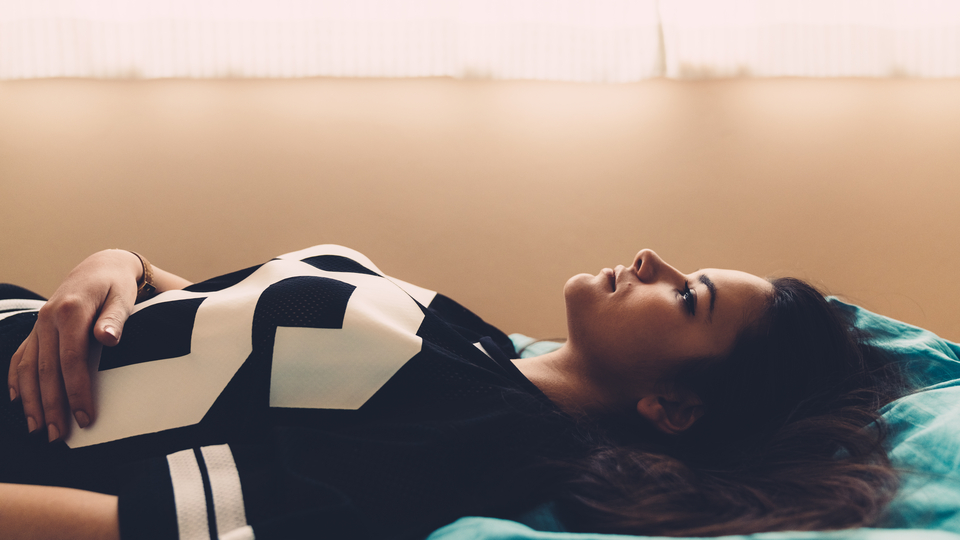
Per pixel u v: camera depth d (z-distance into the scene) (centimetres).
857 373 77
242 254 131
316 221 132
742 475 65
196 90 128
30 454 55
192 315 63
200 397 59
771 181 138
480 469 57
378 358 62
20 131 127
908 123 139
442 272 134
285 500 48
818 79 138
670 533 53
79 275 67
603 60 130
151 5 122
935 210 140
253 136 130
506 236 135
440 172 133
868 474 58
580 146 135
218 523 46
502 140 134
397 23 126
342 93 131
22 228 128
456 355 68
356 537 47
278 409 60
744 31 133
